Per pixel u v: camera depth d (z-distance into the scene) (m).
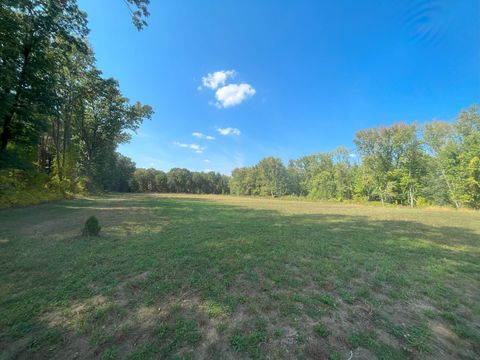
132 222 10.06
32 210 13.27
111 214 12.54
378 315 3.18
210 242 6.75
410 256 5.89
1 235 7.20
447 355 2.46
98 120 32.44
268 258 5.40
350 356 2.37
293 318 3.01
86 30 14.81
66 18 14.02
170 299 3.43
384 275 4.53
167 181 88.19
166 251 5.75
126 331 2.70
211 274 4.36
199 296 3.54
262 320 2.94
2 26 11.47
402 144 36.16
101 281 4.00
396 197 37.81
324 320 3.00
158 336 2.61
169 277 4.21
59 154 25.77
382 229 9.91
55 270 4.45
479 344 2.66
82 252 5.55
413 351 2.49
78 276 4.18
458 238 8.30
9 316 2.96
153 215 12.66
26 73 14.03
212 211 16.05
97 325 2.81
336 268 4.86
